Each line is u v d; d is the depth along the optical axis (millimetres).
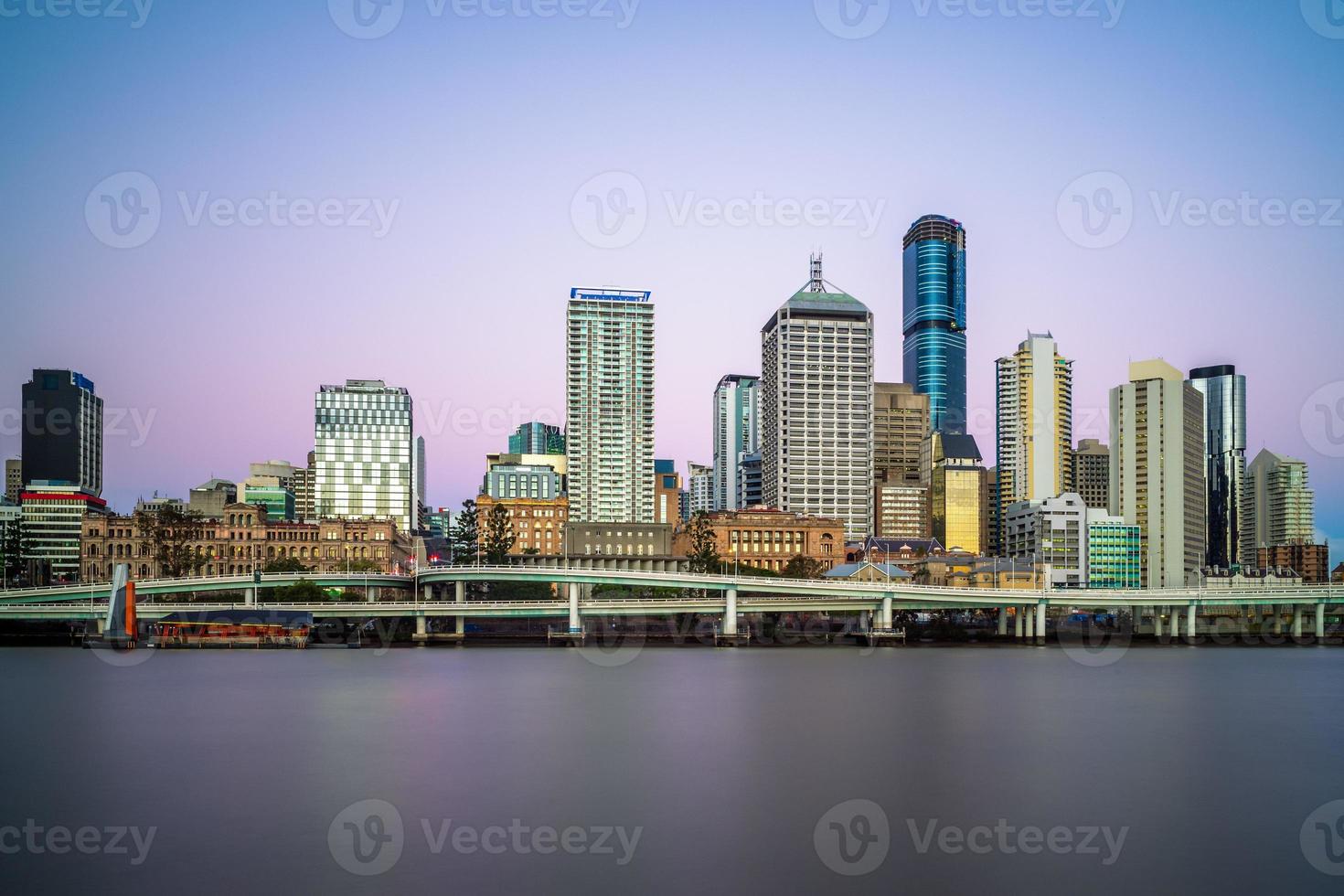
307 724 114000
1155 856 67500
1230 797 82062
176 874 63469
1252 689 150500
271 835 71125
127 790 83438
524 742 103312
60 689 143250
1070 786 85438
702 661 191250
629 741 104438
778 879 62969
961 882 62625
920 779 87750
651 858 66625
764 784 85750
